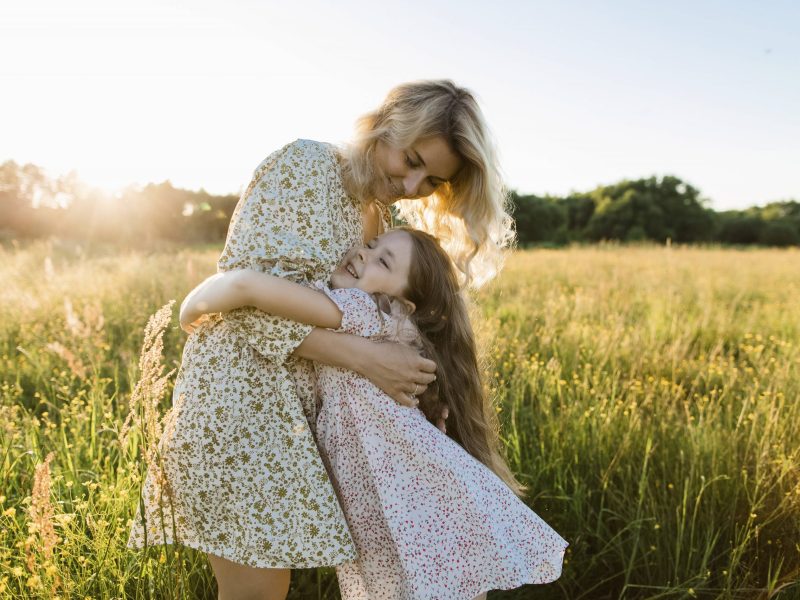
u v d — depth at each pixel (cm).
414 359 179
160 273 799
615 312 611
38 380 385
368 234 218
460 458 184
